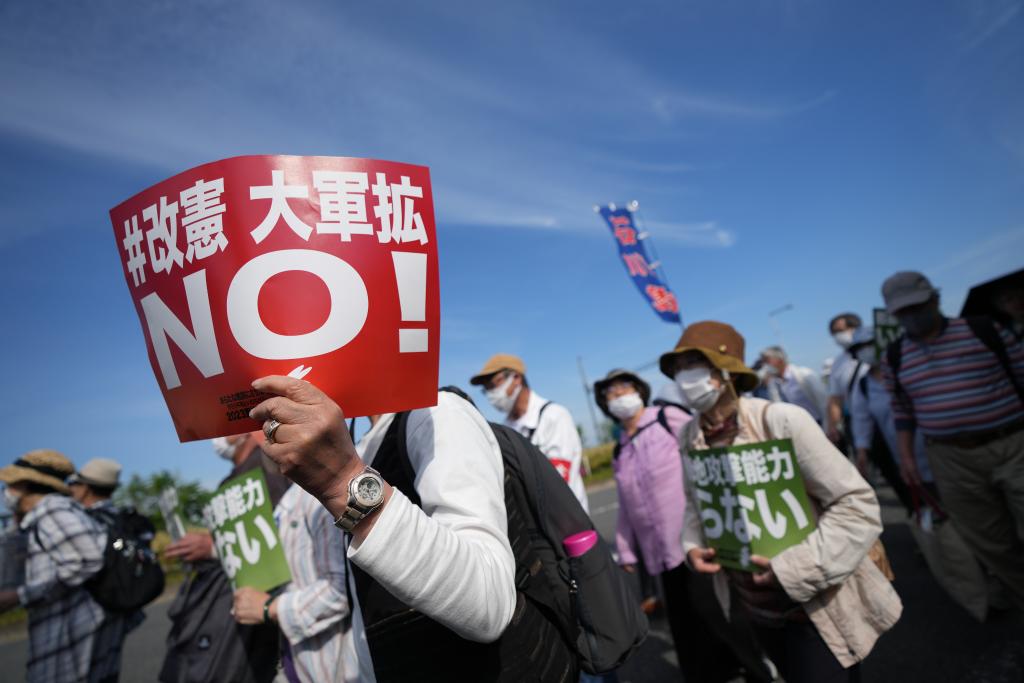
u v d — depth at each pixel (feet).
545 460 4.65
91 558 9.42
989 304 10.68
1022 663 8.94
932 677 9.09
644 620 4.86
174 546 7.29
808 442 6.25
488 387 12.48
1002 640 9.85
